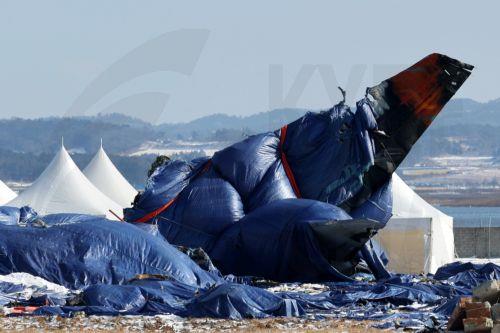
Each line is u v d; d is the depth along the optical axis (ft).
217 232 475.72
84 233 398.42
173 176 495.41
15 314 313.53
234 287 318.65
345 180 496.64
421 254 540.93
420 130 503.20
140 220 483.92
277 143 504.84
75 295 341.21
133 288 334.85
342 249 442.50
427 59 497.46
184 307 324.39
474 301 267.80
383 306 347.97
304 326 288.30
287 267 448.65
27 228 400.67
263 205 478.59
